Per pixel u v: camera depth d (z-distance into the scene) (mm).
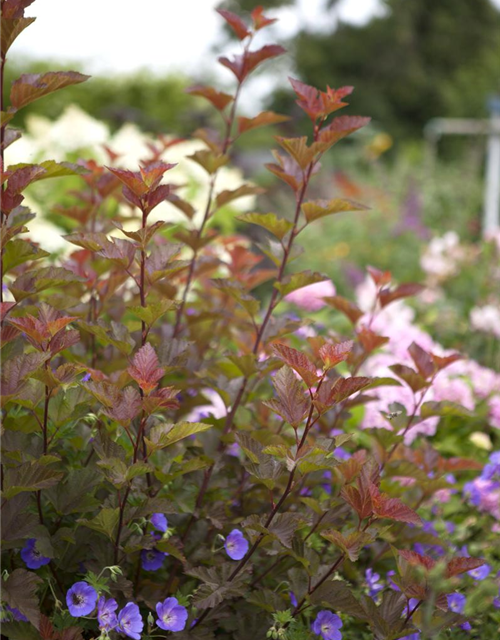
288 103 22562
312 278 2051
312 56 23922
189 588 1892
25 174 1685
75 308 2186
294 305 4527
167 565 1997
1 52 1732
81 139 4715
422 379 2158
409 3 25141
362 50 24609
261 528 1627
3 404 1572
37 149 4727
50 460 1605
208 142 2566
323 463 1565
